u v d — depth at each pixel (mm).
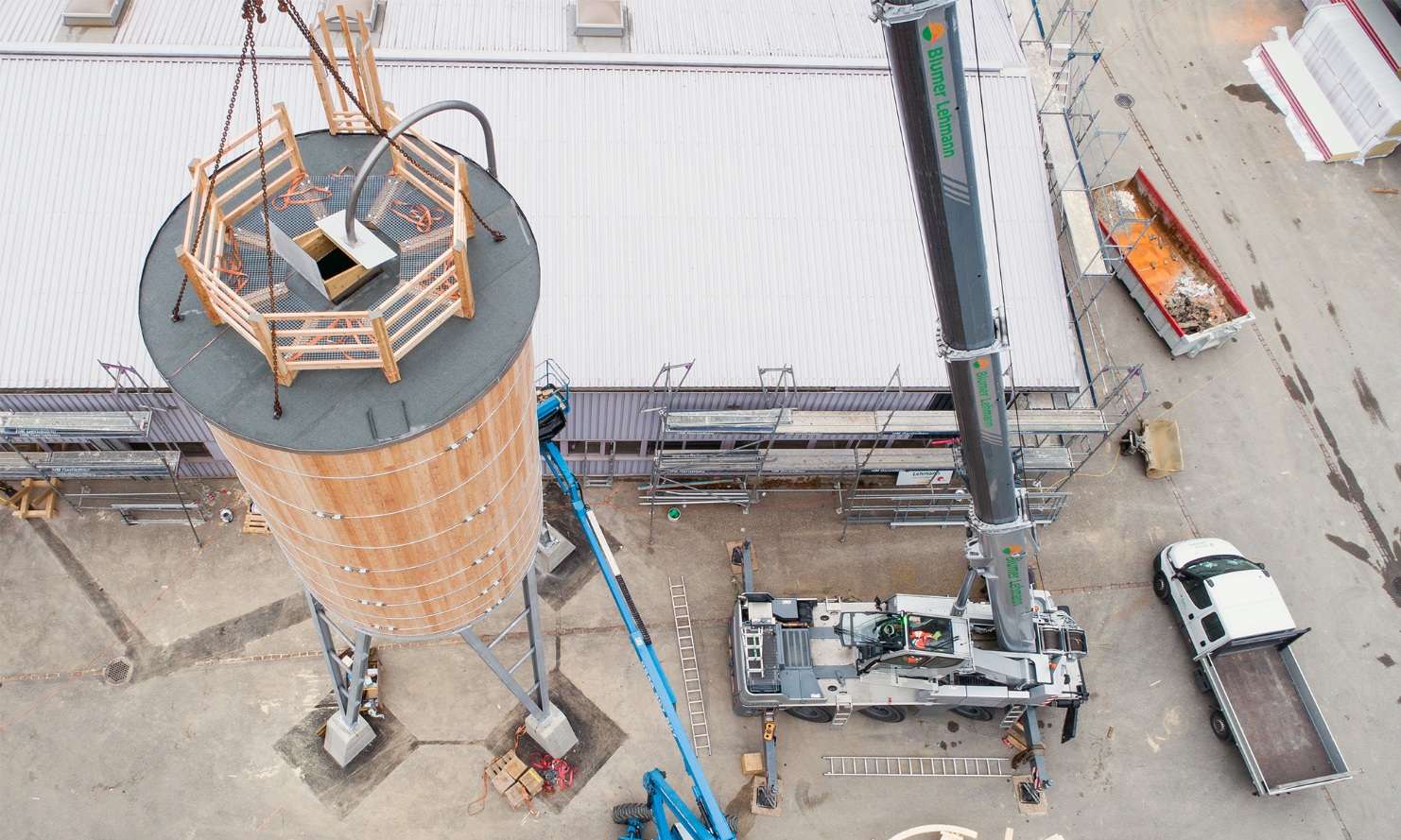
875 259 32844
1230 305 39219
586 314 31359
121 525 32562
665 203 32844
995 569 27547
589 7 35625
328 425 15016
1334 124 44531
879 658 29234
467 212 16812
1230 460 36844
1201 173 43375
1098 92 45312
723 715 31078
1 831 27719
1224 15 48000
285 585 32062
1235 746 31422
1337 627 33812
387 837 28469
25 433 29359
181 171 31812
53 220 30938
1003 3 38969
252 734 29609
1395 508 36156
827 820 29750
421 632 22625
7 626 30703
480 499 18391
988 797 30438
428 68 33906
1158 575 34031
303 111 33000
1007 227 34188
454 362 15758
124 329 30109
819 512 34875
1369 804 30859
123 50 32969
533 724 29547
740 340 31609
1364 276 41188
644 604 32750
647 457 34156
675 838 28078
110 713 29625
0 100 32094
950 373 23328
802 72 35188
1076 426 32250
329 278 15414
